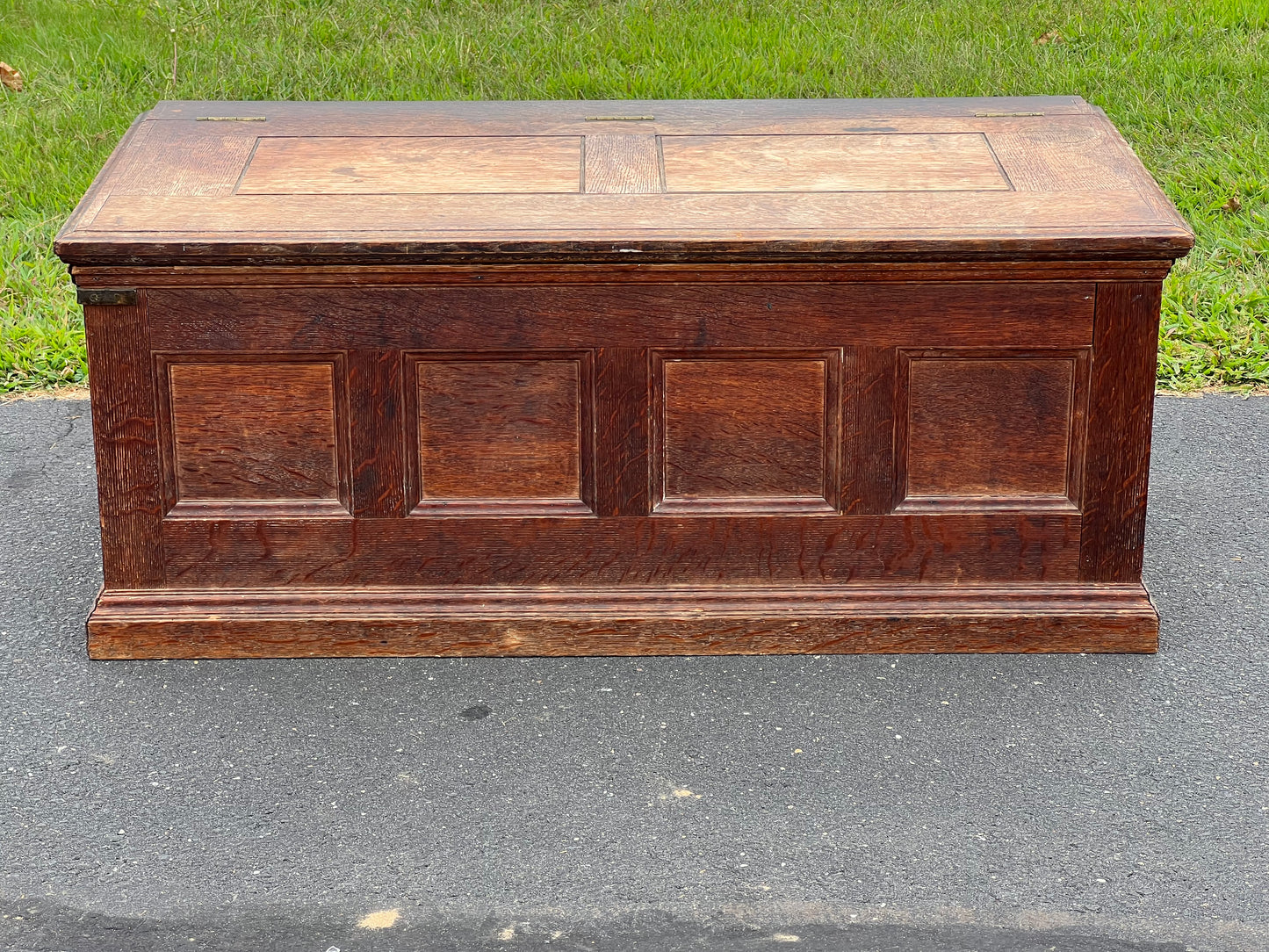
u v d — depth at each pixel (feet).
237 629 12.01
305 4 24.82
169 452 11.78
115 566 12.01
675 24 24.20
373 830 9.97
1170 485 15.23
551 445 11.84
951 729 11.12
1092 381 11.64
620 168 12.10
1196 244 19.54
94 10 24.62
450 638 12.06
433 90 22.48
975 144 12.45
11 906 9.21
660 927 9.01
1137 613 12.05
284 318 11.45
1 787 10.42
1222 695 11.54
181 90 22.72
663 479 11.91
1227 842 9.80
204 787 10.44
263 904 9.23
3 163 21.22
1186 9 24.29
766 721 11.23
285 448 11.80
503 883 9.43
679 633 12.07
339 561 12.03
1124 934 8.93
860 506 11.93
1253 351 17.72
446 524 11.96
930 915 9.11
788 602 12.08
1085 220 11.28
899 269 11.34
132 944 8.87
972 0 24.88
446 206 11.50
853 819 10.06
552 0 24.95
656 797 10.32
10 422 16.72
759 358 11.64
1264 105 21.74
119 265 11.19
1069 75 22.58
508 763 10.72
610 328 11.53
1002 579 12.11
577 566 12.08
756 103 13.60
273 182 11.82
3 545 14.01
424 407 11.73
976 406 11.75
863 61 22.97
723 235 11.13
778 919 9.09
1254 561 13.67
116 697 11.55
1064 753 10.81
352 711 11.37
